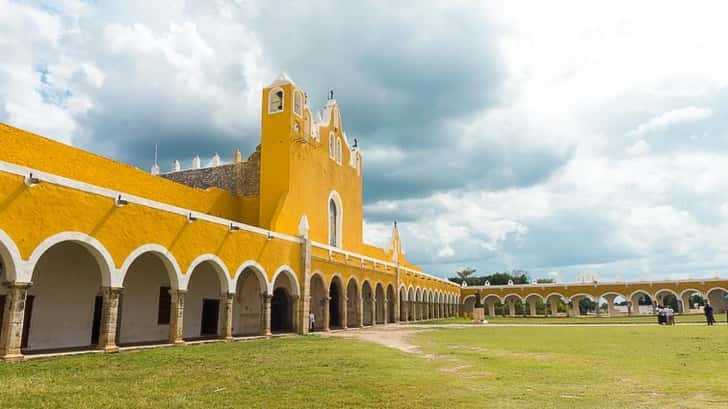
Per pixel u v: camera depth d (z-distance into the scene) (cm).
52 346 1823
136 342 2072
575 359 1402
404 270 4566
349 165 4138
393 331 2934
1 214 1309
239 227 2234
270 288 2445
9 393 867
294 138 3155
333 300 3647
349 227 4028
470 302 7075
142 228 1741
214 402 810
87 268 1981
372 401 816
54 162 1922
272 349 1703
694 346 1742
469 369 1198
